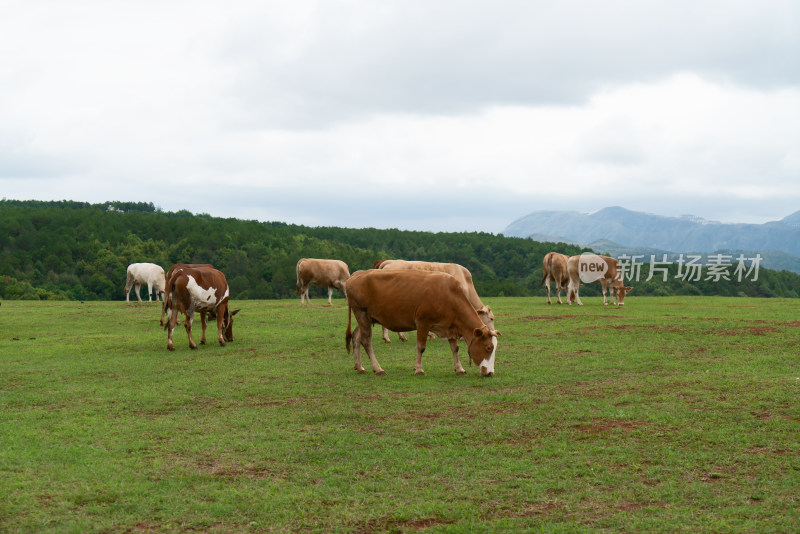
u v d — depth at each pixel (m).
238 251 90.81
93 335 20.16
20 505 6.20
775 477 6.48
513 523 5.61
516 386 11.39
